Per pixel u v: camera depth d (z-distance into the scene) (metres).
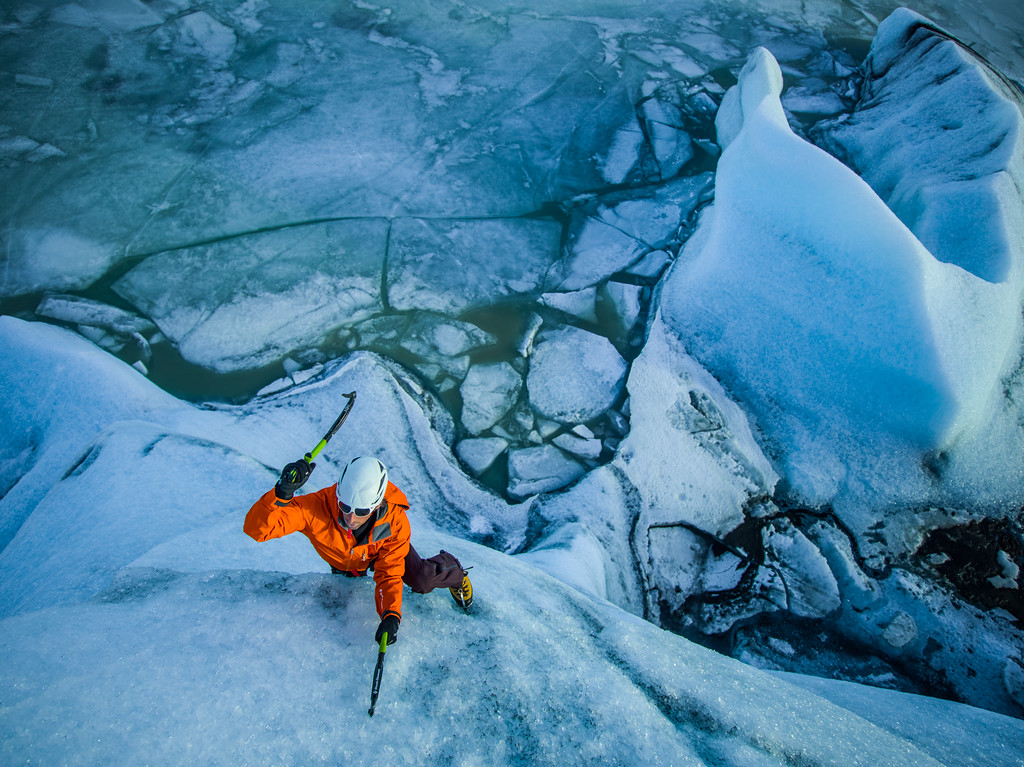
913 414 4.84
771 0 11.16
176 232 6.78
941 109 6.82
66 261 6.39
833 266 4.96
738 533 5.04
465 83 8.89
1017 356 5.34
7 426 4.81
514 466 5.39
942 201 5.76
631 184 7.80
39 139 7.47
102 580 2.94
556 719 2.16
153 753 1.76
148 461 4.01
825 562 4.84
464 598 2.56
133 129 7.72
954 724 3.44
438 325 6.29
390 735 1.99
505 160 7.93
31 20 8.77
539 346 6.20
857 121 7.84
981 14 11.71
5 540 4.04
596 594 3.81
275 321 6.17
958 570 4.80
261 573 2.49
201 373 5.75
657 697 2.46
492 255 6.94
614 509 5.05
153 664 2.01
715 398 5.59
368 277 6.59
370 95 8.52
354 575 2.47
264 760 1.83
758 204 5.43
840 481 5.12
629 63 9.45
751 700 2.60
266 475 4.23
